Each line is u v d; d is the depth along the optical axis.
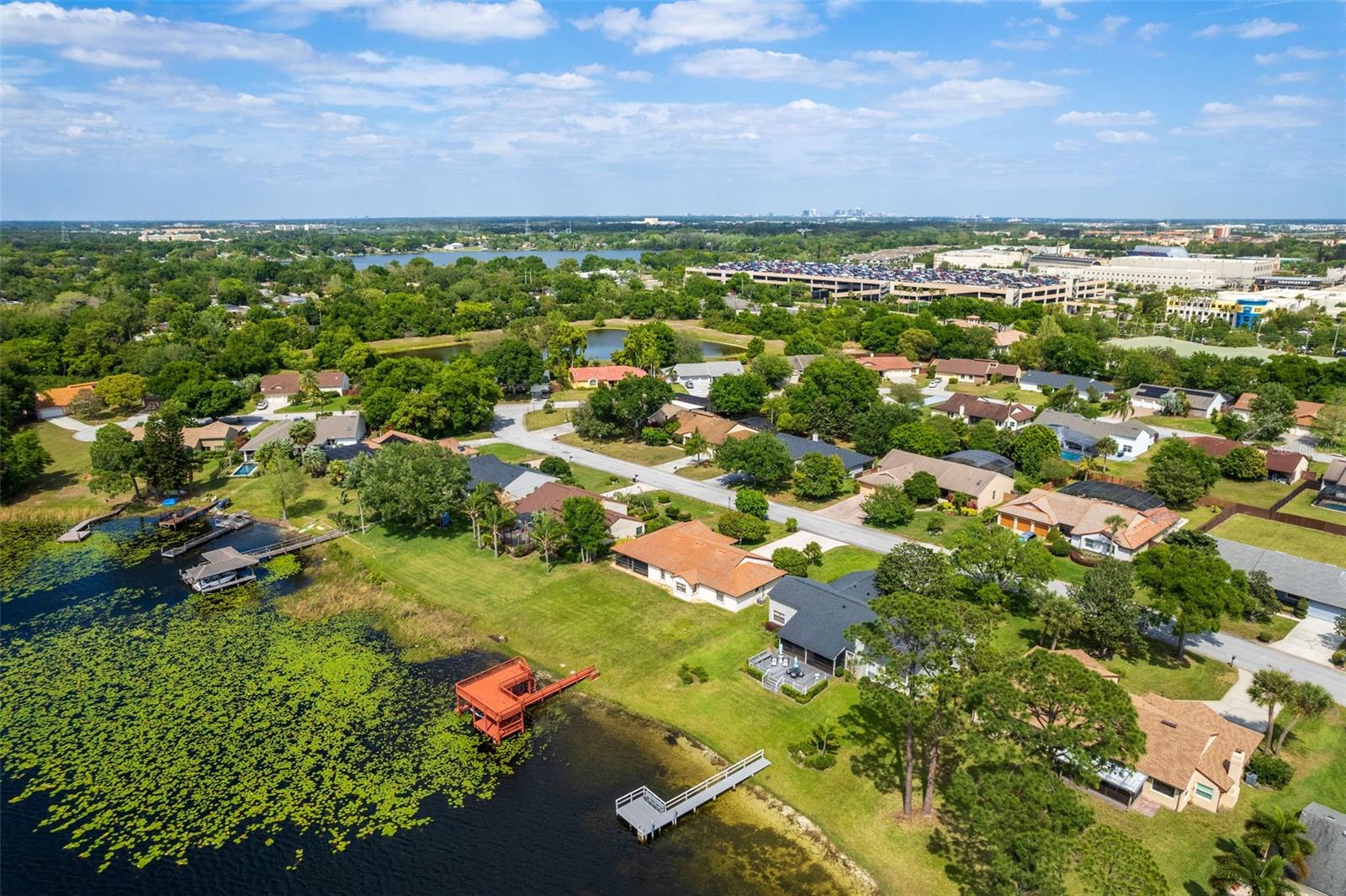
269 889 45.31
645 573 82.75
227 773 55.06
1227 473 115.44
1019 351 183.75
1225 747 51.12
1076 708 43.53
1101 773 49.72
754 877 45.88
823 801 51.12
